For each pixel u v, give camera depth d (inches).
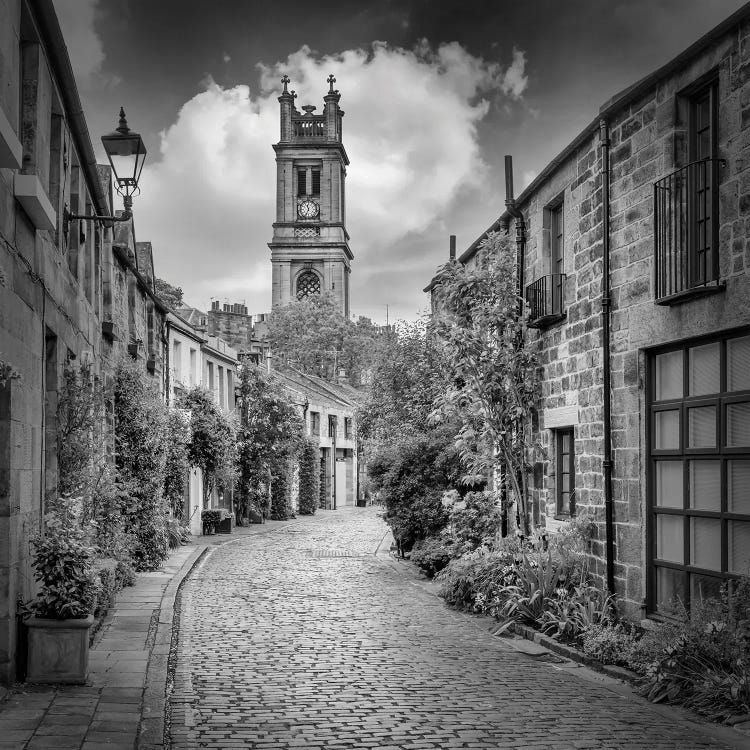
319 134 4097.0
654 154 403.5
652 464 414.9
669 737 281.1
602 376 454.3
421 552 697.6
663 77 394.6
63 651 328.8
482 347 565.3
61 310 428.8
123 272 754.8
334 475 2106.3
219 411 1103.0
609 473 442.6
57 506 387.2
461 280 578.2
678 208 385.4
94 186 553.0
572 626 428.1
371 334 3203.7
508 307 562.6
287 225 3971.5
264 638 441.1
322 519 1589.6
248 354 1552.7
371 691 335.9
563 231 531.5
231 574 711.1
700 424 378.3
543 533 517.7
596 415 461.7
